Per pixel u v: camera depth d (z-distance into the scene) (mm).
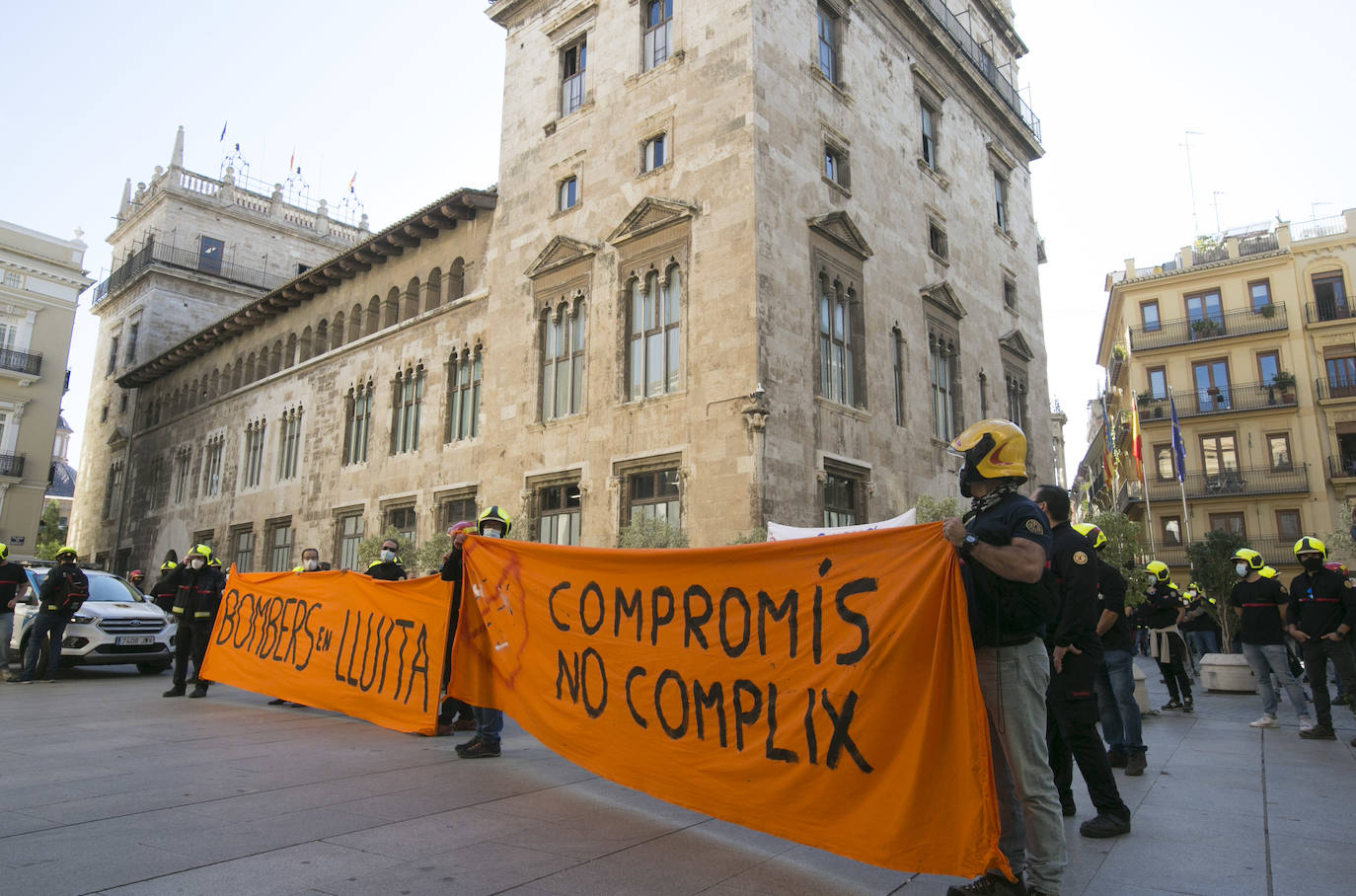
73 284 42531
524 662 6902
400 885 4129
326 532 28531
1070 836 5348
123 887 4043
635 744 5652
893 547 4441
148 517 41250
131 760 7145
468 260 25531
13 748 7688
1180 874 4500
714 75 19359
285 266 50781
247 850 4664
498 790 6266
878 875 4453
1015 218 32750
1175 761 7977
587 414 20250
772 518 16688
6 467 39219
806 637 4754
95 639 14656
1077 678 5453
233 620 11664
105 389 49594
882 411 21562
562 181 22797
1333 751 8422
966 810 3758
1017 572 3830
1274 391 43906
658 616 5676
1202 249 48500
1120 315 51781
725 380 17484
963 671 3865
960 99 29719
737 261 17859
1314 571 9547
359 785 6309
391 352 27734
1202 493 44750
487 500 22469
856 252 21531
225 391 37719
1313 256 44688
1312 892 4184
